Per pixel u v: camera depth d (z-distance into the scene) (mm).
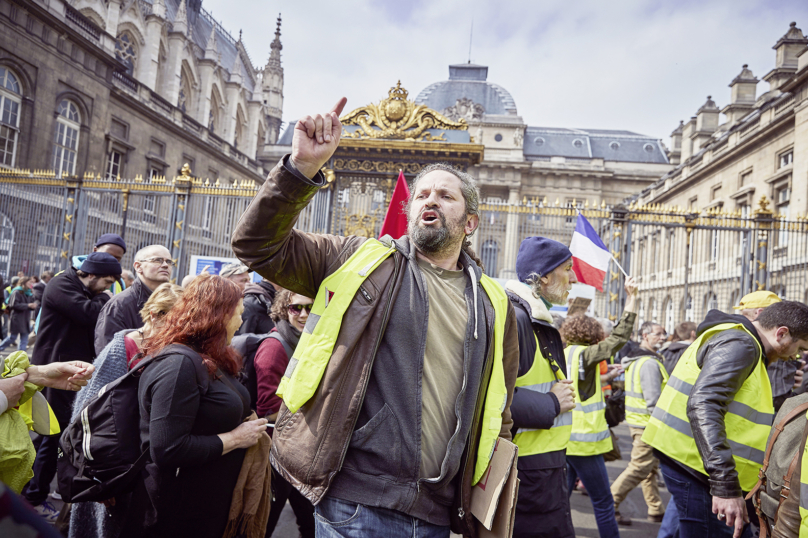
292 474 1668
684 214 10227
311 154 1556
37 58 21094
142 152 27922
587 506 5328
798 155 19734
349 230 9758
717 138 28562
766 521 2365
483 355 1835
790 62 24047
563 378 2787
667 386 2939
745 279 10203
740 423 2641
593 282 6590
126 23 31953
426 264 1901
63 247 12289
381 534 1621
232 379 2533
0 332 9273
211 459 2260
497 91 56656
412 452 1650
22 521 488
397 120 9711
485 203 10180
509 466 1717
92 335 4219
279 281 1760
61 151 22766
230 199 11648
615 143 52750
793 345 2758
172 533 2250
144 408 2244
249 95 51500
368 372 1669
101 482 2244
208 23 49094
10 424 2279
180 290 2764
